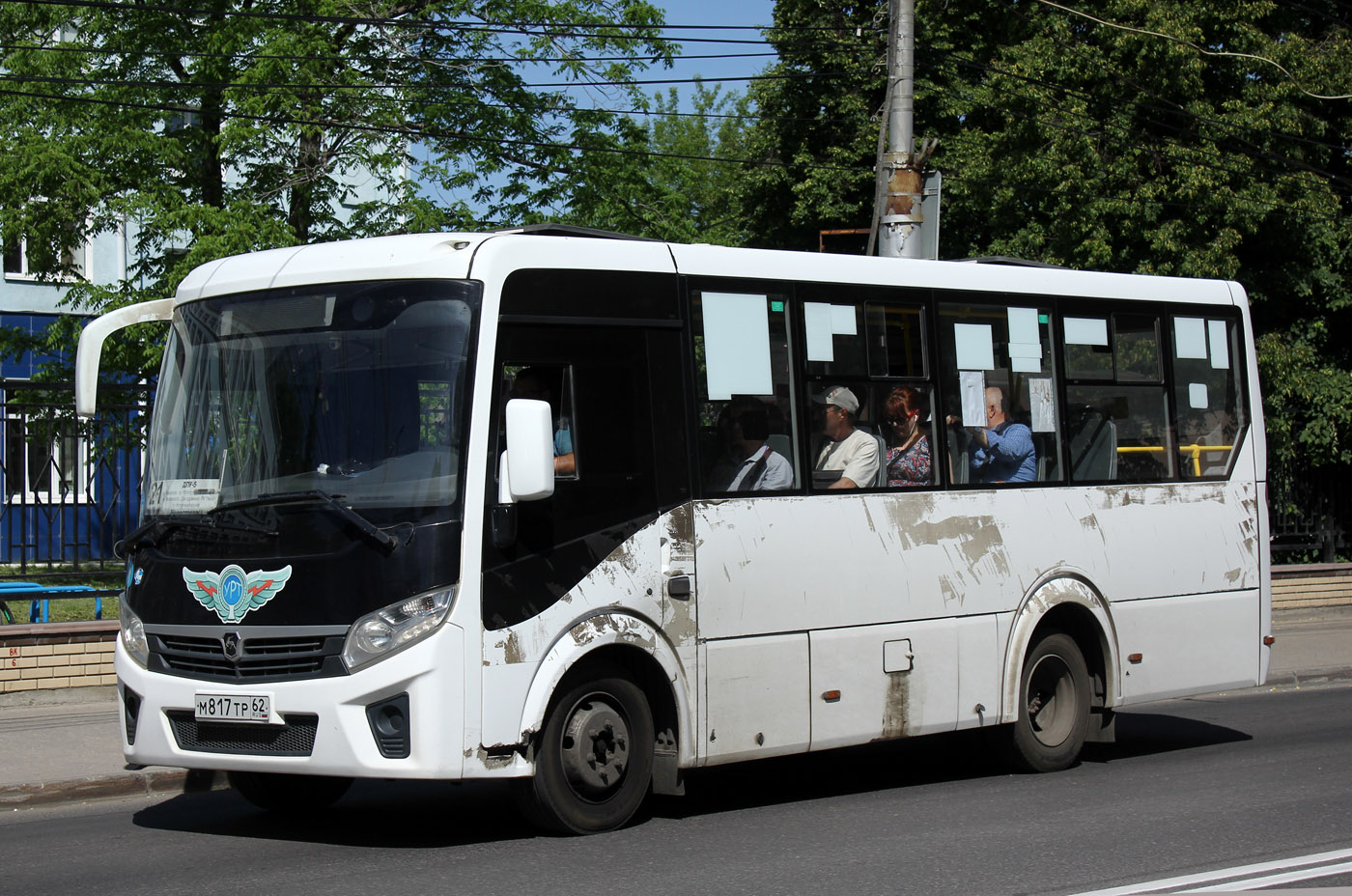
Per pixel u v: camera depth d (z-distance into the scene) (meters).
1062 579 9.92
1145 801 8.82
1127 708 14.41
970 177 23.86
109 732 11.06
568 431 7.63
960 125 30.14
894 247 15.02
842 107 30.36
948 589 9.25
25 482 12.49
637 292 8.05
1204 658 10.77
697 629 8.00
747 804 8.85
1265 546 11.25
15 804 9.17
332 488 7.26
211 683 7.25
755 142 32.34
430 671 6.93
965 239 30.03
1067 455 10.09
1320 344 23.69
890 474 9.09
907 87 15.12
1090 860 7.10
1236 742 11.66
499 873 6.79
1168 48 21.41
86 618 14.71
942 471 9.34
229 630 7.25
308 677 7.05
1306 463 22.38
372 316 7.50
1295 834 7.79
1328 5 24.28
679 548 7.96
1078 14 20.19
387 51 22.98
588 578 7.54
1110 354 10.48
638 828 7.95
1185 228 21.86
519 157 23.45
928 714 9.10
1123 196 21.95
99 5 18.09
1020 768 9.92
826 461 8.77
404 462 7.21
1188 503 10.76
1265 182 22.06
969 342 9.64
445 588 7.03
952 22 29.98
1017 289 9.98
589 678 7.61
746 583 8.23
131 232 28.70
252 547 7.30
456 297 7.39
